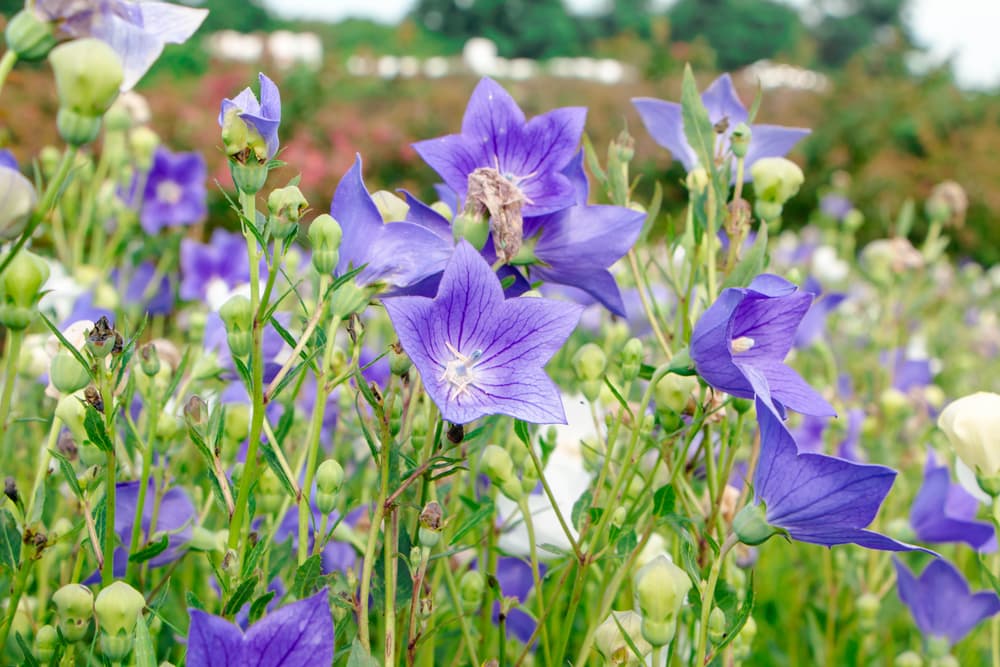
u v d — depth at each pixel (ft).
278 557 1.74
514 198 1.56
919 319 5.88
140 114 3.94
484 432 1.60
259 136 1.41
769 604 3.12
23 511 1.55
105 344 1.46
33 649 1.79
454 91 14.01
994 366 6.18
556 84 17.62
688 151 2.12
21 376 2.21
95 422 1.47
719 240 1.99
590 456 1.96
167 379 2.00
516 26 41.19
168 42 1.36
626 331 2.76
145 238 4.26
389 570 1.47
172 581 2.23
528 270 1.76
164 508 1.81
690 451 2.07
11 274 1.44
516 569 2.11
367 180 10.88
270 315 1.42
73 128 1.28
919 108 16.26
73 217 3.74
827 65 50.16
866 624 2.52
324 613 1.20
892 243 4.12
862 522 1.39
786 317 1.60
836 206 7.31
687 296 1.82
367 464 2.31
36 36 1.31
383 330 3.30
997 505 1.63
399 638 1.62
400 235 1.50
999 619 2.25
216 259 4.17
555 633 2.13
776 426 1.40
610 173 1.92
